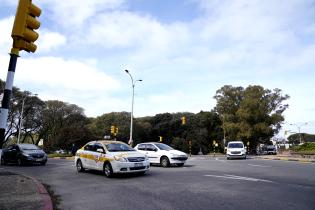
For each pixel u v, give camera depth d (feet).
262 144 275.18
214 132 281.74
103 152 48.49
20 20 19.57
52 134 220.43
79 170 54.85
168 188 35.01
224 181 40.06
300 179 42.09
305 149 162.20
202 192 32.12
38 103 217.77
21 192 31.53
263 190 33.04
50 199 28.22
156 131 282.77
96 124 261.85
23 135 226.38
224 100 229.66
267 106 219.82
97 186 37.93
